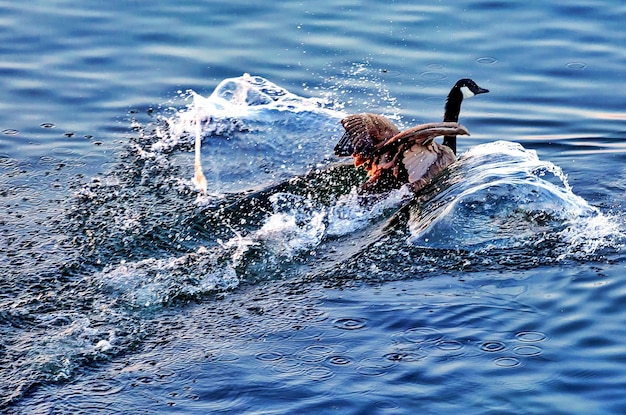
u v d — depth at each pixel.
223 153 22.94
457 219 19.16
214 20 29.48
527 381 14.17
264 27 29.03
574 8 29.84
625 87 25.80
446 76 26.47
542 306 16.25
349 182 21.83
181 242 19.23
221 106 24.34
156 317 16.59
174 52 27.73
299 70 26.70
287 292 17.28
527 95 25.67
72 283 17.67
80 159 22.84
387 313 16.20
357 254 18.55
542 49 27.70
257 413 13.64
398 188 20.88
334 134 23.75
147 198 21.06
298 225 19.94
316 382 14.30
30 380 14.72
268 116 24.08
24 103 25.38
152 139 23.77
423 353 14.97
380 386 14.13
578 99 25.39
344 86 25.92
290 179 21.95
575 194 20.64
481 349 15.02
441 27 28.94
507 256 18.09
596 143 23.39
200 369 14.80
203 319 16.45
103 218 20.12
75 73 26.73
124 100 25.53
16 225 19.75
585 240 18.52
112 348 15.61
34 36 28.50
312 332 15.74
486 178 20.31
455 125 19.56
